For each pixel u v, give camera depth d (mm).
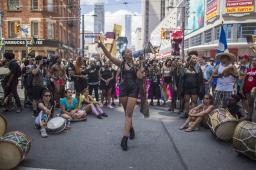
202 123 8992
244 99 8961
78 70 12320
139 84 7141
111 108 12680
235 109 8508
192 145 7266
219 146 7207
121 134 8180
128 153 6633
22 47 43281
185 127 8844
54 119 8344
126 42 12008
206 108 8820
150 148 6996
